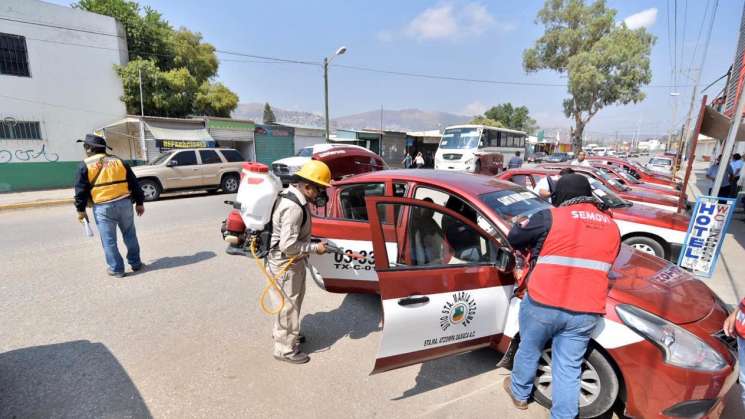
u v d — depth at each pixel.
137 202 5.06
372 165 12.34
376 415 2.48
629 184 9.05
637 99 31.59
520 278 2.61
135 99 18.84
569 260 2.13
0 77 14.45
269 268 2.95
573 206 2.21
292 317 2.98
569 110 34.78
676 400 2.12
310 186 2.84
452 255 3.02
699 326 2.25
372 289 3.55
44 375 2.83
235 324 3.68
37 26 15.13
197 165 12.61
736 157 10.16
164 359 3.08
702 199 4.73
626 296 2.34
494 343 2.75
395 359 2.33
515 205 3.29
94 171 4.53
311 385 2.79
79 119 16.59
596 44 31.53
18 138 15.02
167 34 22.72
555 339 2.29
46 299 4.19
